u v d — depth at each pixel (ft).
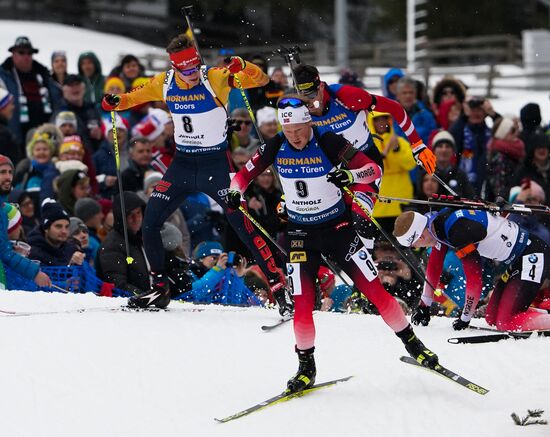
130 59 162.40
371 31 412.57
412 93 142.51
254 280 102.37
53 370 66.54
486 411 60.85
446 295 97.25
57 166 115.44
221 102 80.07
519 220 111.14
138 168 124.16
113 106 82.43
